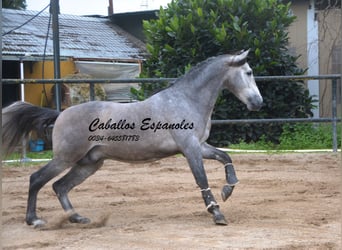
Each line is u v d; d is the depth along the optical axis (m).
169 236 6.62
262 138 15.64
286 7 16.92
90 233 6.92
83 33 24.08
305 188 9.72
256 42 16.12
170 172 11.78
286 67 16.53
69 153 7.34
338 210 7.96
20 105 7.66
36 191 7.42
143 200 9.05
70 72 20.58
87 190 10.00
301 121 13.52
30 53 19.11
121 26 26.30
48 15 24.47
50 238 6.69
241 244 6.19
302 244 6.13
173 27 16.36
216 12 16.61
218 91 7.51
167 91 7.48
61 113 7.52
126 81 13.05
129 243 6.36
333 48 18.80
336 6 18.69
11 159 13.36
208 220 7.51
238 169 11.84
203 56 16.38
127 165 12.79
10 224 7.53
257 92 7.45
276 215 7.71
